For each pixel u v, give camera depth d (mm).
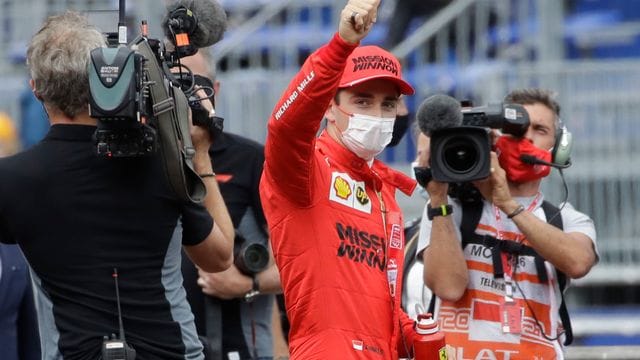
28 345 18266
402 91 14578
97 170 13648
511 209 16938
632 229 30969
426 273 17141
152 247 13742
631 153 31078
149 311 13641
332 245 14031
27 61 13984
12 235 13766
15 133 33375
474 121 17109
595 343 30641
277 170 13695
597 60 33594
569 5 36875
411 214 32062
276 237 14148
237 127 31719
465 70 33250
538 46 33375
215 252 14594
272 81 31781
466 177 16406
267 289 18109
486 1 34375
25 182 13586
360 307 14070
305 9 36062
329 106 14469
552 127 18266
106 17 14719
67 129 13750
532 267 17281
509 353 17078
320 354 13906
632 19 37156
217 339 17938
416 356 14898
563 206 17812
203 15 15094
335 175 14219
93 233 13578
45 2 35750
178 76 15266
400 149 32000
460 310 17250
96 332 13461
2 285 17812
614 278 30859
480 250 17281
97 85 12945
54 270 13594
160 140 13711
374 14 13062
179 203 13945
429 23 34625
